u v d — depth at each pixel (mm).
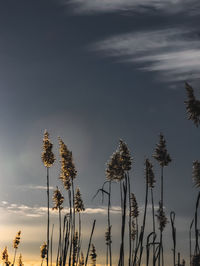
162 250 18469
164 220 21703
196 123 13578
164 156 23078
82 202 24578
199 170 17219
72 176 25469
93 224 19219
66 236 19609
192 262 15359
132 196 23078
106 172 18969
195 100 13578
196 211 15586
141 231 18312
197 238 15453
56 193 25703
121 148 19062
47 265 24766
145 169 22766
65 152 25719
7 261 26922
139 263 17969
